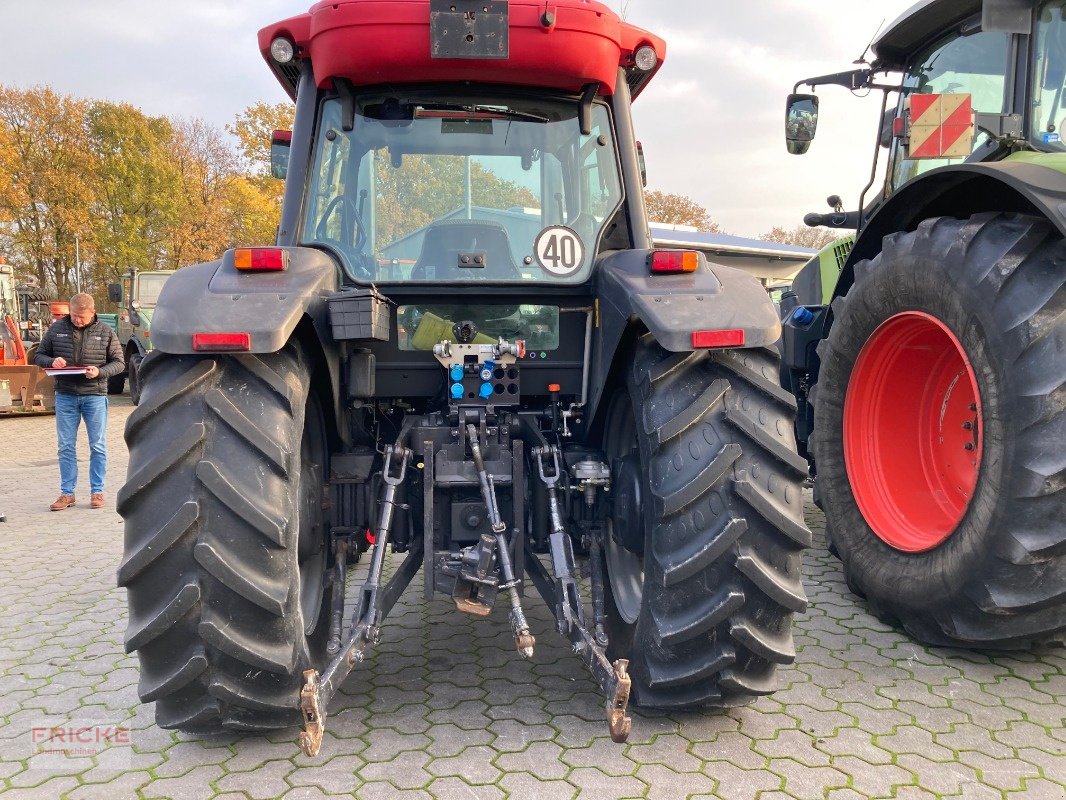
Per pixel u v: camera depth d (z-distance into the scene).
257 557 2.10
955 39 4.02
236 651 2.09
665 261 2.45
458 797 2.20
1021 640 2.88
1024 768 2.35
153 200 38.09
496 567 2.53
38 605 3.97
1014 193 3.08
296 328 2.41
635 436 2.76
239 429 2.11
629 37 2.97
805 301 5.76
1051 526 2.61
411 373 2.87
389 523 2.57
